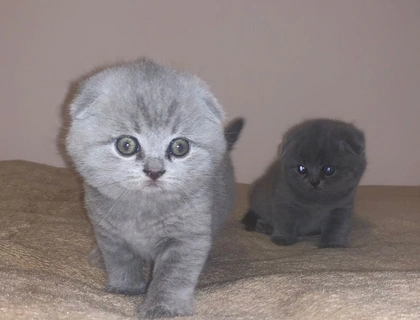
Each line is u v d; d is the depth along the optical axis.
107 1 0.64
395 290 0.28
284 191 0.49
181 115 0.29
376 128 0.69
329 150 0.48
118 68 0.32
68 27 0.64
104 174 0.29
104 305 0.29
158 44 0.65
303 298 0.27
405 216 0.52
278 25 0.66
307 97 0.67
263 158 0.67
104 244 0.32
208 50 0.66
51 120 0.65
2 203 0.50
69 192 0.56
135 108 0.29
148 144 0.29
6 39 0.64
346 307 0.25
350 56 0.67
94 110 0.29
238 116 0.67
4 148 0.66
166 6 0.65
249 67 0.66
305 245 0.47
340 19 0.67
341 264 0.37
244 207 0.57
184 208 0.30
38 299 0.26
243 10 0.66
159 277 0.30
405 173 0.70
